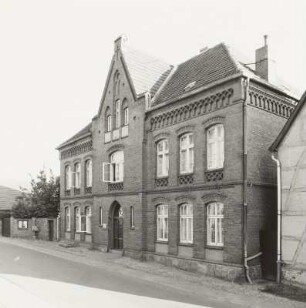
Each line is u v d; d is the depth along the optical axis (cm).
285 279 1443
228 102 1648
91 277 1582
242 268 1528
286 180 1485
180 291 1348
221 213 1677
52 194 3550
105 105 2523
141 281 1518
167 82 2292
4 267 1778
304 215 1410
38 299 1159
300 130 1456
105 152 2488
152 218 2044
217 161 1712
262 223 1614
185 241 1844
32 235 3656
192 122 1822
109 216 2414
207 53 2133
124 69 2327
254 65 1948
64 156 3141
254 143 1620
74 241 2877
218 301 1214
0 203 4597
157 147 2062
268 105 1709
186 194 1823
